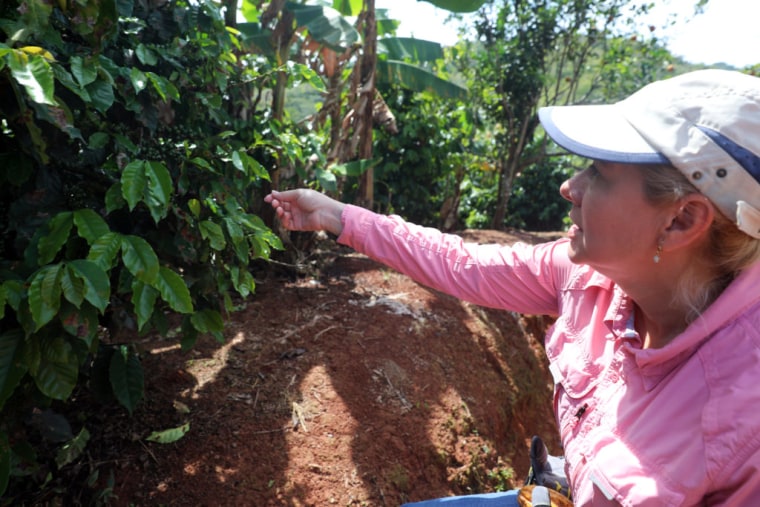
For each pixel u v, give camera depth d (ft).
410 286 11.36
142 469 6.16
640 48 25.54
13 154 4.59
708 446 2.38
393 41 17.76
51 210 4.74
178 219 5.47
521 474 9.19
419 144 20.04
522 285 3.94
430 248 4.20
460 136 21.98
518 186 30.58
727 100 2.33
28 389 4.68
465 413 8.68
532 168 30.32
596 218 2.73
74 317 4.08
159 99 6.47
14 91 4.00
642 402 2.75
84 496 5.80
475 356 10.23
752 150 2.27
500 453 9.06
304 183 11.12
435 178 21.11
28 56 3.53
